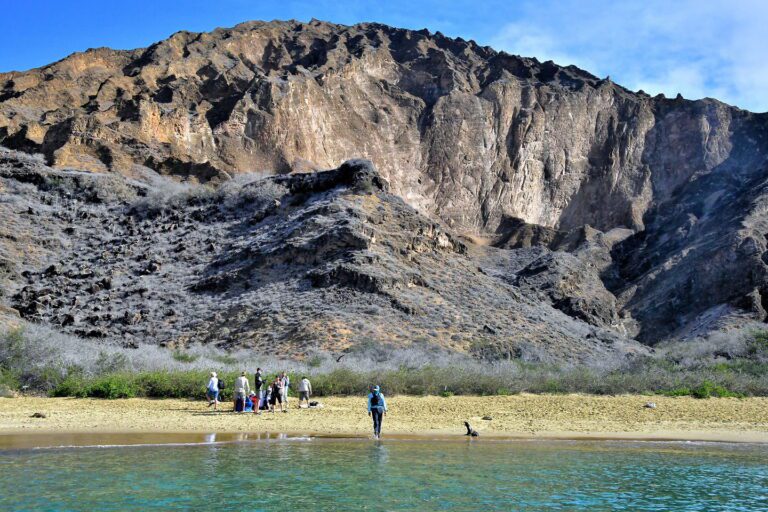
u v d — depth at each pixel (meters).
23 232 69.69
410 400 32.09
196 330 53.75
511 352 51.94
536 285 89.88
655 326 89.12
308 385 29.58
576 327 65.81
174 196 77.19
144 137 94.69
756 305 80.56
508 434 22.28
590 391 37.28
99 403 29.42
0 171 80.19
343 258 58.22
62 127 90.56
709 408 30.66
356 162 71.19
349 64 129.75
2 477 15.07
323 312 52.19
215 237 68.50
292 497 13.97
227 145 101.81
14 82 120.50
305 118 110.44
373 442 20.11
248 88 110.50
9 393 31.64
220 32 148.75
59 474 15.39
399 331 51.16
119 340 53.34
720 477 16.25
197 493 14.13
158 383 32.25
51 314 57.75
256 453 18.08
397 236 63.56
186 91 112.56
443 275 62.78
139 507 13.16
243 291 58.25
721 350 64.81
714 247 93.12
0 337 39.03
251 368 39.88
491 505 13.73
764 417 27.67
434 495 14.30
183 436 20.55
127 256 67.06
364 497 14.05
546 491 14.83
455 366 40.53
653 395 36.97
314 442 19.94
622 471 16.77
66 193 78.75
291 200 70.94
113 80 114.25
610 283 105.25
